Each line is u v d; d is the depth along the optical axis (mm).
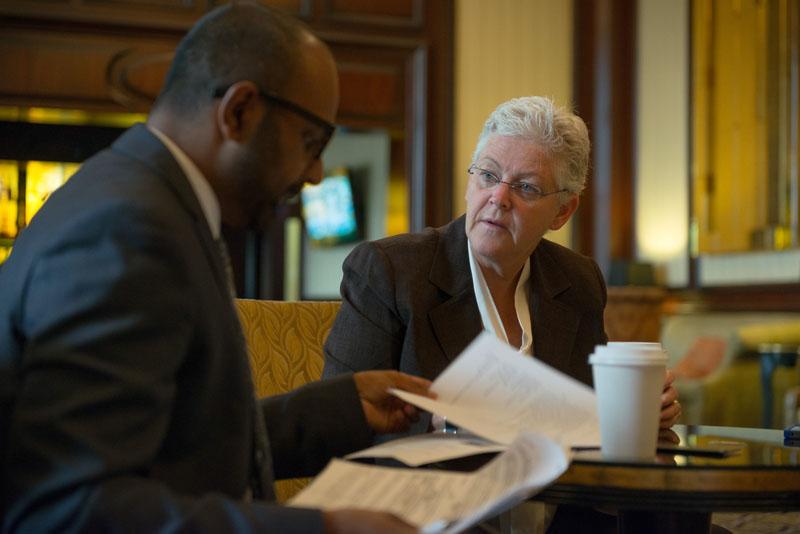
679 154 12328
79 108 10594
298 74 2189
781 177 11281
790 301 11031
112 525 1704
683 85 12258
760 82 11500
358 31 11625
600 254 12836
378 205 14539
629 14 12836
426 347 3428
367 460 2996
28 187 10766
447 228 3746
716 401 11398
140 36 10734
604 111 12789
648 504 2352
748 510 2355
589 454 2543
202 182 2172
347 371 3422
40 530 1708
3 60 10422
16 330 1922
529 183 3484
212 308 2039
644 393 2510
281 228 13648
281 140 2193
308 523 1810
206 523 1762
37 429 1731
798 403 10102
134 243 1880
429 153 11836
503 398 2639
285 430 2656
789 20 11211
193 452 2023
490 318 3514
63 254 1865
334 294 15164
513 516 3514
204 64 2164
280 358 4090
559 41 12680
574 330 3629
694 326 12055
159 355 1853
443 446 2570
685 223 12242
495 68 12320
